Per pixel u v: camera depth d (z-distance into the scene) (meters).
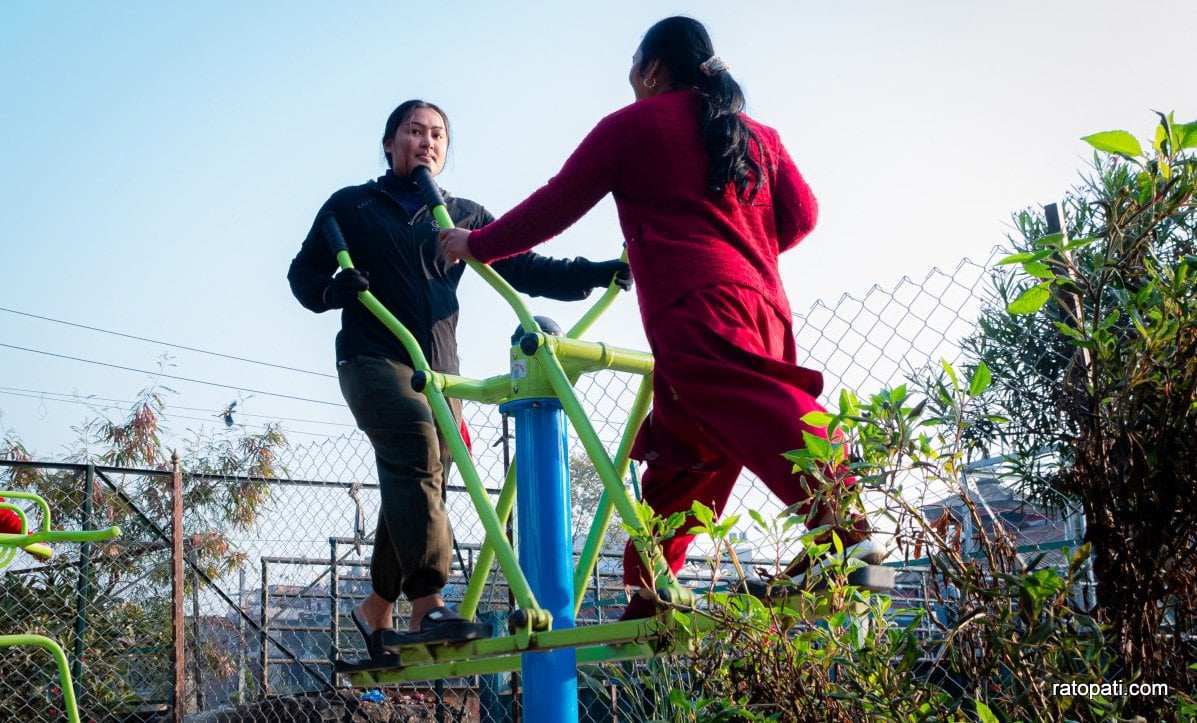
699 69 1.92
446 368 2.50
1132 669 1.14
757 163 1.89
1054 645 1.15
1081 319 1.24
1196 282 1.15
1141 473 1.15
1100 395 1.20
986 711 1.17
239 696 6.38
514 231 1.89
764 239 1.90
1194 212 1.25
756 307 1.79
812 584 1.41
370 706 5.94
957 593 1.39
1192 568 1.17
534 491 2.03
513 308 2.07
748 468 1.67
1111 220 1.18
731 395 1.67
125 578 6.33
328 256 2.55
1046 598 1.15
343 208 2.54
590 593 5.38
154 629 6.41
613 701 3.40
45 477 7.23
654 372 1.82
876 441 1.27
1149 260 1.24
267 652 6.29
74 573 6.21
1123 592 1.16
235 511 6.41
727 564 2.32
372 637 2.32
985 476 2.11
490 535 1.98
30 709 5.73
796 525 1.38
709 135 1.83
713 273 1.77
